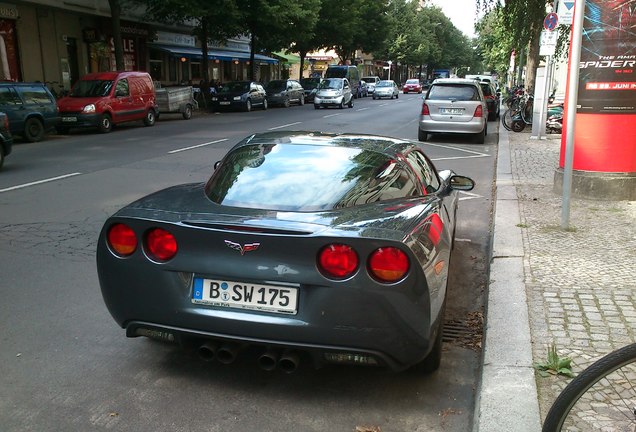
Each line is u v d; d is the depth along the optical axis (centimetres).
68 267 571
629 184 805
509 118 2030
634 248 595
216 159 1299
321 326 309
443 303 353
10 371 371
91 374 369
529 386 328
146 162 1253
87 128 2059
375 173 392
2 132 1134
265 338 317
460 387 363
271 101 3447
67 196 899
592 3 767
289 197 366
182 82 3809
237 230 317
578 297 466
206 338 329
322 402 341
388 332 308
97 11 2819
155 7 2734
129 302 340
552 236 641
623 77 773
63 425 313
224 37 3475
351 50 5622
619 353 228
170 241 329
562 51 1914
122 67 2497
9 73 2456
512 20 1684
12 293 502
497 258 567
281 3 3048
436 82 1698
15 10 2447
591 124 800
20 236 675
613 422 235
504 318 423
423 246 323
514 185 961
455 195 623
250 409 333
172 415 325
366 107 3541
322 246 306
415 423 322
